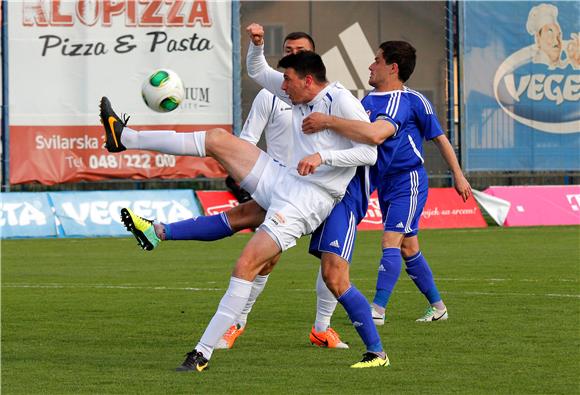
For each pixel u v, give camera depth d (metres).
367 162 17.50
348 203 18.19
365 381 16.72
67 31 52.09
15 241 47.91
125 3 52.50
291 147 22.34
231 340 20.30
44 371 17.75
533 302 26.44
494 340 20.81
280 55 54.09
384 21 55.16
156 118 52.91
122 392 15.91
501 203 55.94
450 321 23.48
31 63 51.88
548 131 57.22
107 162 52.66
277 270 35.09
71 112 52.31
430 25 55.62
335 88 17.97
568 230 52.09
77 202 50.94
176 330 22.53
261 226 17.75
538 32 56.91
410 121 23.38
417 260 23.58
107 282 31.86
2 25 51.56
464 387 16.23
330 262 17.98
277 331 22.36
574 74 57.44
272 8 53.97
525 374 17.28
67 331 22.38
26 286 30.83
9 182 51.59
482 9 56.22
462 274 33.09
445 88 55.91
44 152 52.06
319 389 16.08
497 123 56.62
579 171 57.69
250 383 16.58
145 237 18.39
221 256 40.75
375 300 23.11
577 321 23.23
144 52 52.72
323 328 20.30
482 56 56.28
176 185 58.38
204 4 53.16
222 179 53.56
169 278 32.94
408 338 21.19
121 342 20.97
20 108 51.81
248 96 54.03
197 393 15.80
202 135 18.22
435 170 55.81
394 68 22.69
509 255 39.44
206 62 53.31
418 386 16.31
